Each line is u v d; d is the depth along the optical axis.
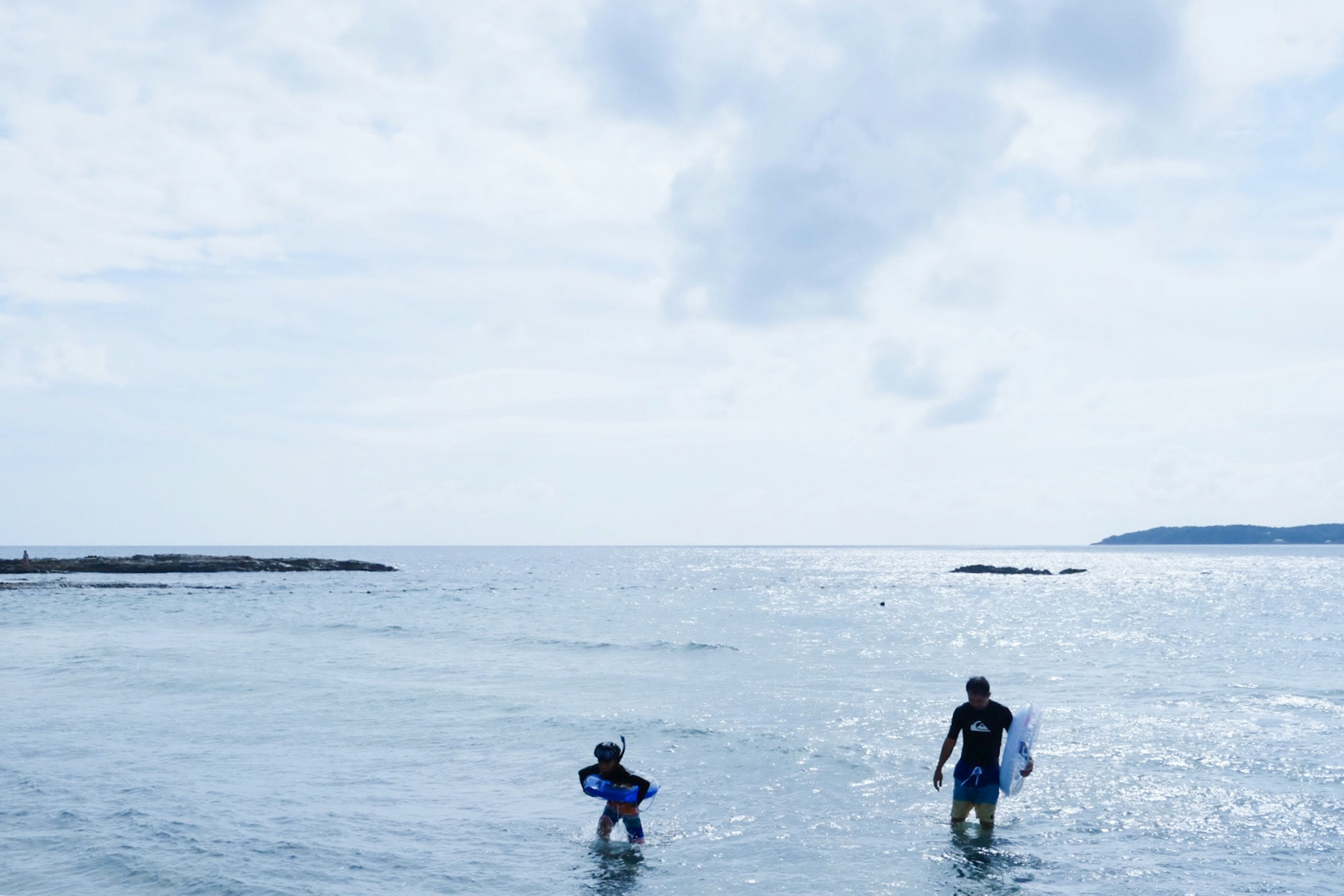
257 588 65.81
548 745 13.64
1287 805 10.56
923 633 34.97
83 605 46.50
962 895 7.88
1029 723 9.80
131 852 8.74
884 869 8.54
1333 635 34.12
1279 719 16.02
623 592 70.19
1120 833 9.62
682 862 8.77
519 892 7.96
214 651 25.41
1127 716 16.28
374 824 9.80
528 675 21.41
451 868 8.53
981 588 81.06
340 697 17.77
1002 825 9.95
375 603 52.00
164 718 15.48
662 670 22.61
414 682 19.91
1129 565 162.88
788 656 26.17
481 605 51.66
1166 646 29.72
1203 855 8.88
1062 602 59.94
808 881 8.24
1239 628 37.38
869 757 12.92
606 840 9.39
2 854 8.69
